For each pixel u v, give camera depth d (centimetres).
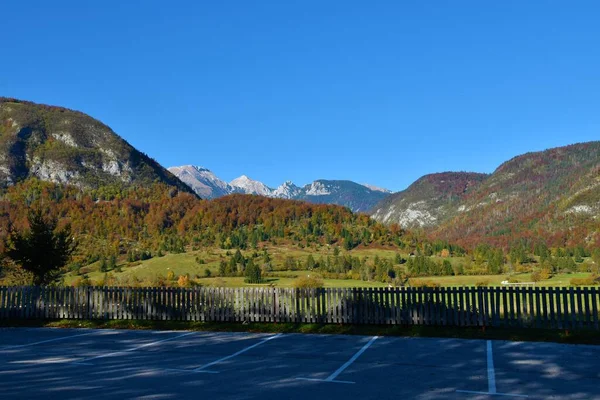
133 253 15088
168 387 969
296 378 1038
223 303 1919
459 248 18038
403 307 1717
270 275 12469
